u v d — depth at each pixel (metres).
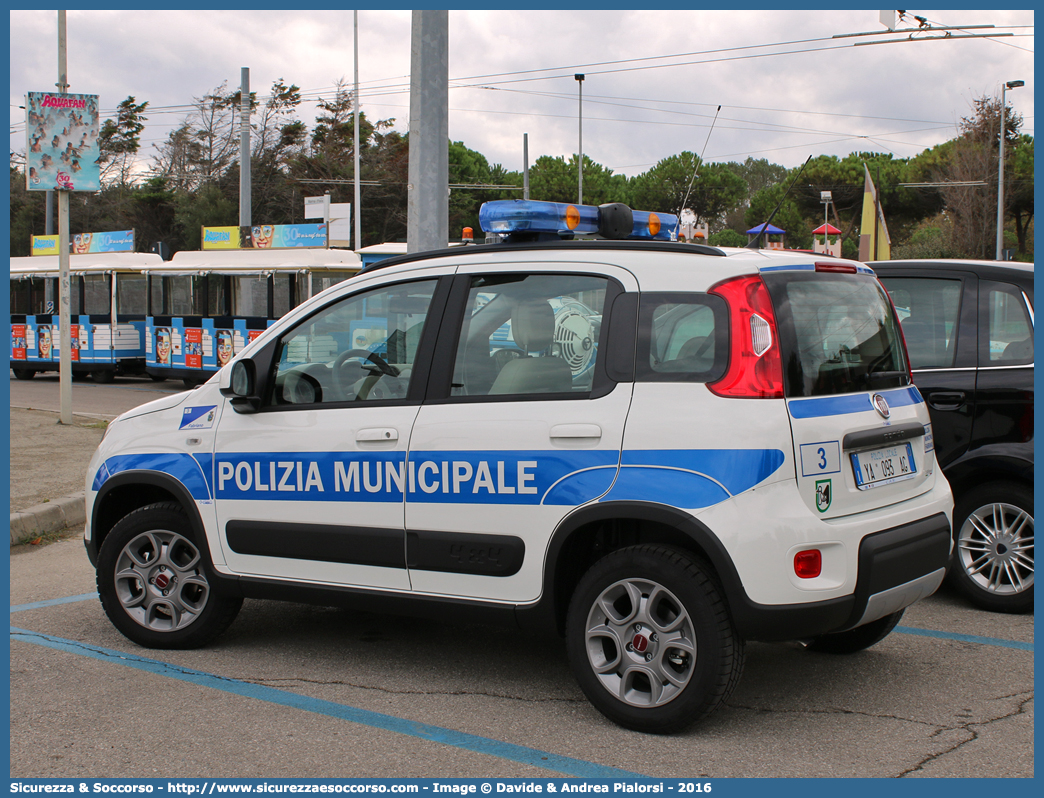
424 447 4.29
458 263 4.48
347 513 4.48
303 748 3.77
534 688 4.41
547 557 3.99
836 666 4.69
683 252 4.04
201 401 5.03
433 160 8.14
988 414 5.56
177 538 5.01
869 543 3.79
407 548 4.32
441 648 5.03
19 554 7.35
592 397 3.99
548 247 4.30
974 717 4.03
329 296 4.78
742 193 77.06
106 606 5.11
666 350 3.92
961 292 5.82
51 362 23.12
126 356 22.53
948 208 50.53
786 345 3.78
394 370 4.54
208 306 20.00
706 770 3.55
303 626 5.45
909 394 4.42
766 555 3.62
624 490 3.82
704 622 3.70
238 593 4.83
